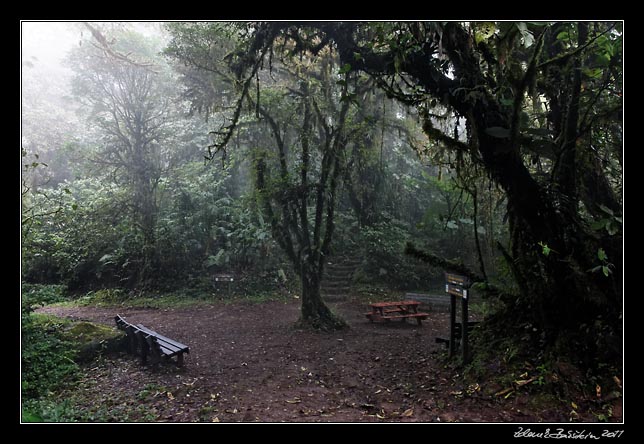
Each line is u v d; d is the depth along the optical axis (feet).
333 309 37.40
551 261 15.37
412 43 16.21
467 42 15.88
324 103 29.37
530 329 16.40
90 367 20.21
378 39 17.40
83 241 45.80
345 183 31.96
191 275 44.01
